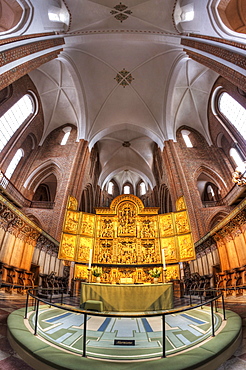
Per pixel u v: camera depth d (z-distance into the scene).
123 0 15.31
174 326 5.04
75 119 26.11
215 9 12.65
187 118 25.25
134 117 25.98
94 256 11.68
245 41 10.16
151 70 22.23
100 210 12.65
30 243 12.58
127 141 32.16
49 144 25.09
